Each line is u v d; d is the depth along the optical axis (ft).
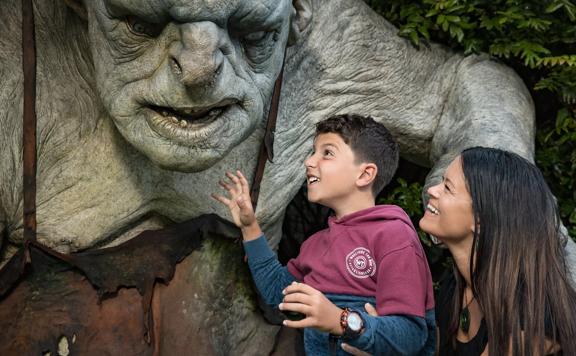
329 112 11.94
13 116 9.75
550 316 7.98
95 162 10.05
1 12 9.92
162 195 10.36
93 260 9.77
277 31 8.86
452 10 12.49
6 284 9.53
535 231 8.12
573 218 12.88
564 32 12.74
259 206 11.16
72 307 9.64
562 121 12.92
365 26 12.10
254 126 9.03
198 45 7.91
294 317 11.05
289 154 11.45
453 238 8.54
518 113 12.14
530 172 8.33
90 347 9.63
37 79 9.89
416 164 13.94
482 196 8.21
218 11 7.95
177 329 10.08
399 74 12.44
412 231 8.68
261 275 9.50
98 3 8.60
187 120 8.55
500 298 7.99
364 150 8.93
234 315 10.68
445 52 13.00
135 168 10.14
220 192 10.65
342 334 7.76
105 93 8.94
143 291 9.84
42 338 9.52
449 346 8.94
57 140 9.93
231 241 10.53
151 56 8.46
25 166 9.66
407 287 8.30
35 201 9.77
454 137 12.07
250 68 8.84
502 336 7.96
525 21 12.44
